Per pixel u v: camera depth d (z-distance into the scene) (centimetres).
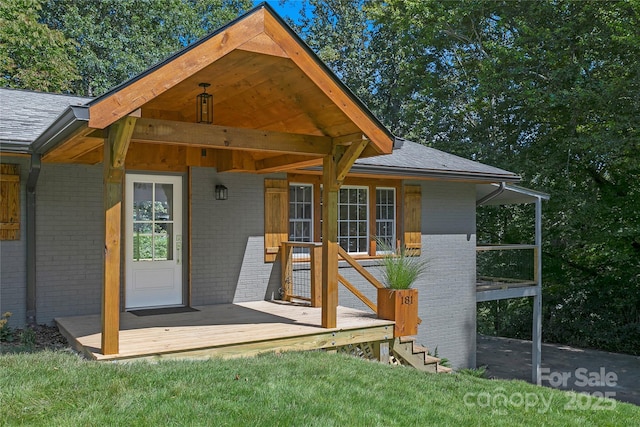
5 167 687
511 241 1875
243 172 888
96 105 460
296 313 778
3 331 657
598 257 1653
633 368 1257
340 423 407
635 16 1356
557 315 1655
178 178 841
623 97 1402
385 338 724
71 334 617
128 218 798
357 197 1024
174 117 707
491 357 1367
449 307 1120
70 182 741
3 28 1648
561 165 1605
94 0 2102
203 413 397
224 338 605
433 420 447
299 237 962
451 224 1129
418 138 2200
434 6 1847
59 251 732
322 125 652
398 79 2338
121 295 790
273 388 466
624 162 1420
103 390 426
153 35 2234
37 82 1725
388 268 773
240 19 517
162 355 545
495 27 1873
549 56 1537
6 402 392
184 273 844
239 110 690
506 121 1867
